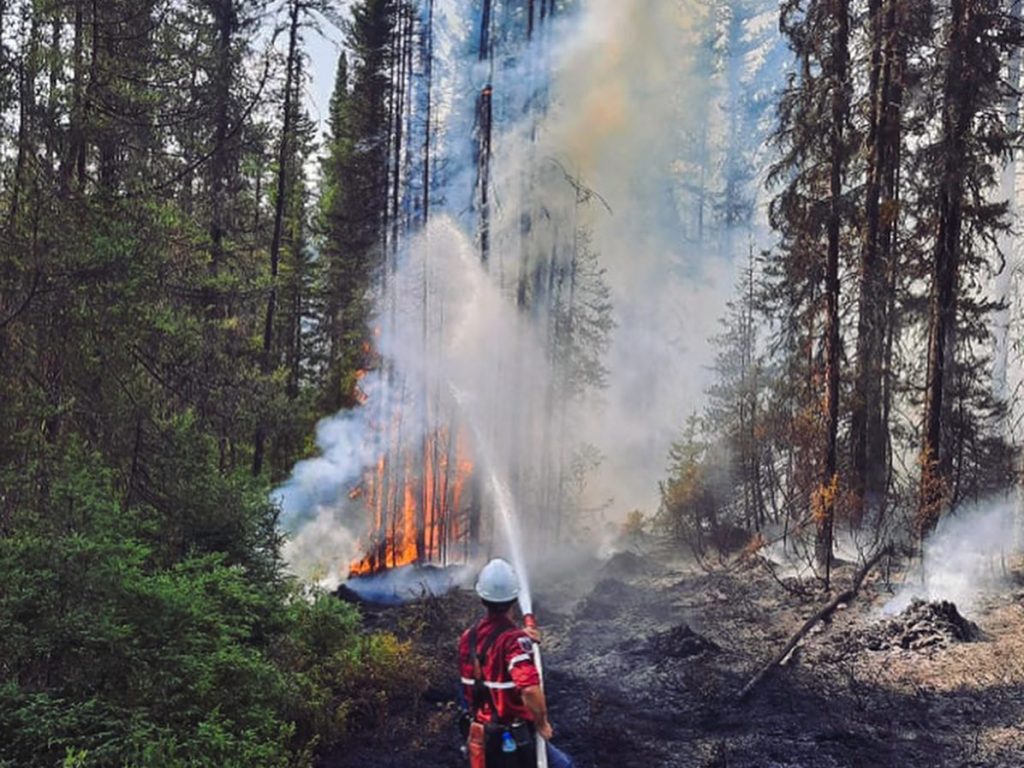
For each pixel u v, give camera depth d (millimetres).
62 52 13180
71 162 13047
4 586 8031
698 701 11766
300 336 35125
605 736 10695
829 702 11328
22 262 11328
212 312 18078
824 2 18891
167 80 17781
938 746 9836
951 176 17188
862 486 18703
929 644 12648
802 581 17266
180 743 8273
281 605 12367
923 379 20719
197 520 12398
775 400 23297
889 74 18672
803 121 19031
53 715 7367
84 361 11859
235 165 22469
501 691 5637
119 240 11961
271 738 9711
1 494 10102
